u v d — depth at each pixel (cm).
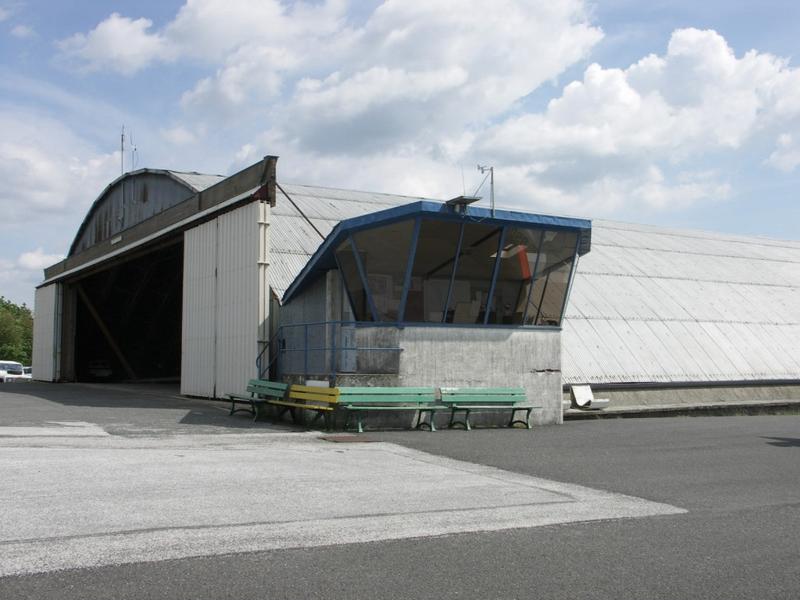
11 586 568
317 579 607
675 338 3014
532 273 2033
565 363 2634
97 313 4478
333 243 2033
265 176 2386
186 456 1212
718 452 1463
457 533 770
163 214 3175
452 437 1658
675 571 659
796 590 613
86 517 773
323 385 1817
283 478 1039
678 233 4456
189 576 603
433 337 1909
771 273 3981
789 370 3125
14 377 5094
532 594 588
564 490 1030
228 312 2536
